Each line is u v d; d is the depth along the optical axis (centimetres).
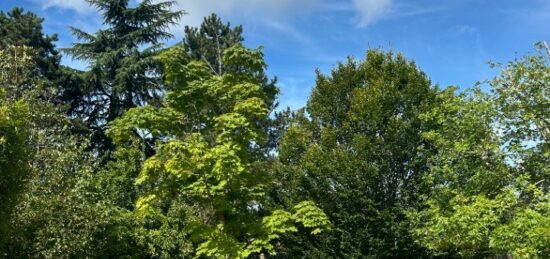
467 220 1244
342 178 1870
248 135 1252
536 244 1119
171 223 1866
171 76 1336
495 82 1409
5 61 1473
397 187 1914
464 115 1437
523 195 1349
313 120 2155
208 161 1116
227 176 1164
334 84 2109
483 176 1360
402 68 2025
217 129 1290
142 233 1773
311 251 1970
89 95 2956
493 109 1384
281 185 2106
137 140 2184
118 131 1239
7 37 2645
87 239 1412
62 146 1442
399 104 1962
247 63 1356
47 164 1355
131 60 2806
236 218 1273
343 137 2038
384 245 1794
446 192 1459
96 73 2798
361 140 1880
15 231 1198
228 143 1183
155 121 1266
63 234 1315
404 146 1886
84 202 1406
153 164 1182
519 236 1148
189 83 1309
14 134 986
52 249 1292
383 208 1894
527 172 1363
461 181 1474
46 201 1279
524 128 1366
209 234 1189
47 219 1292
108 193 1838
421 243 1630
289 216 1260
